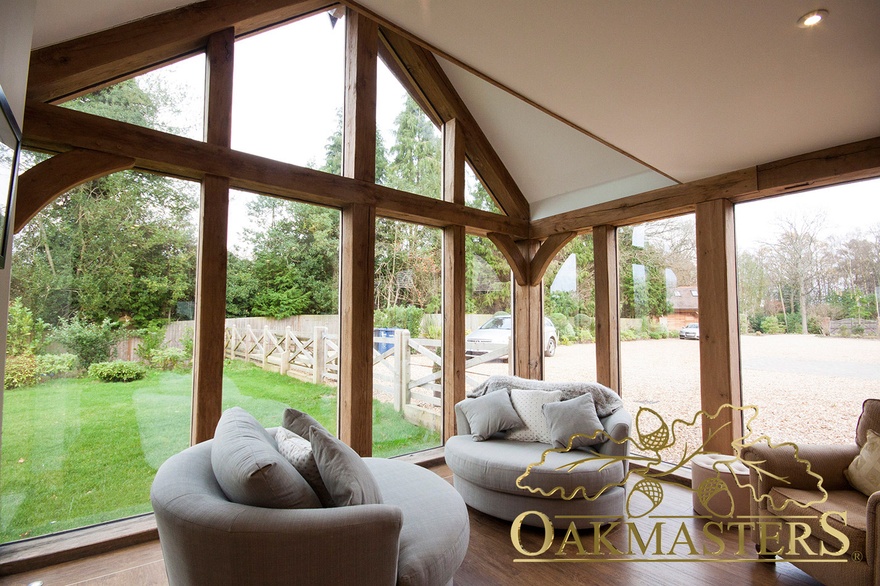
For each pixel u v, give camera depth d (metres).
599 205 4.41
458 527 1.94
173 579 1.58
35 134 2.42
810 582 2.23
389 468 2.53
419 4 1.82
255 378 3.28
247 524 1.42
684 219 3.95
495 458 2.89
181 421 2.92
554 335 4.93
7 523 2.38
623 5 1.74
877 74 2.13
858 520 1.99
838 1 1.64
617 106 2.54
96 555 2.46
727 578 2.28
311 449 1.79
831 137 2.88
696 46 1.97
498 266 5.02
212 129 3.03
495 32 1.98
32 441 2.47
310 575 1.43
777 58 2.03
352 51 3.86
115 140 2.65
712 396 3.55
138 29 2.75
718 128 2.77
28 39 1.75
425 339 4.32
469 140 4.77
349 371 3.62
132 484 2.74
